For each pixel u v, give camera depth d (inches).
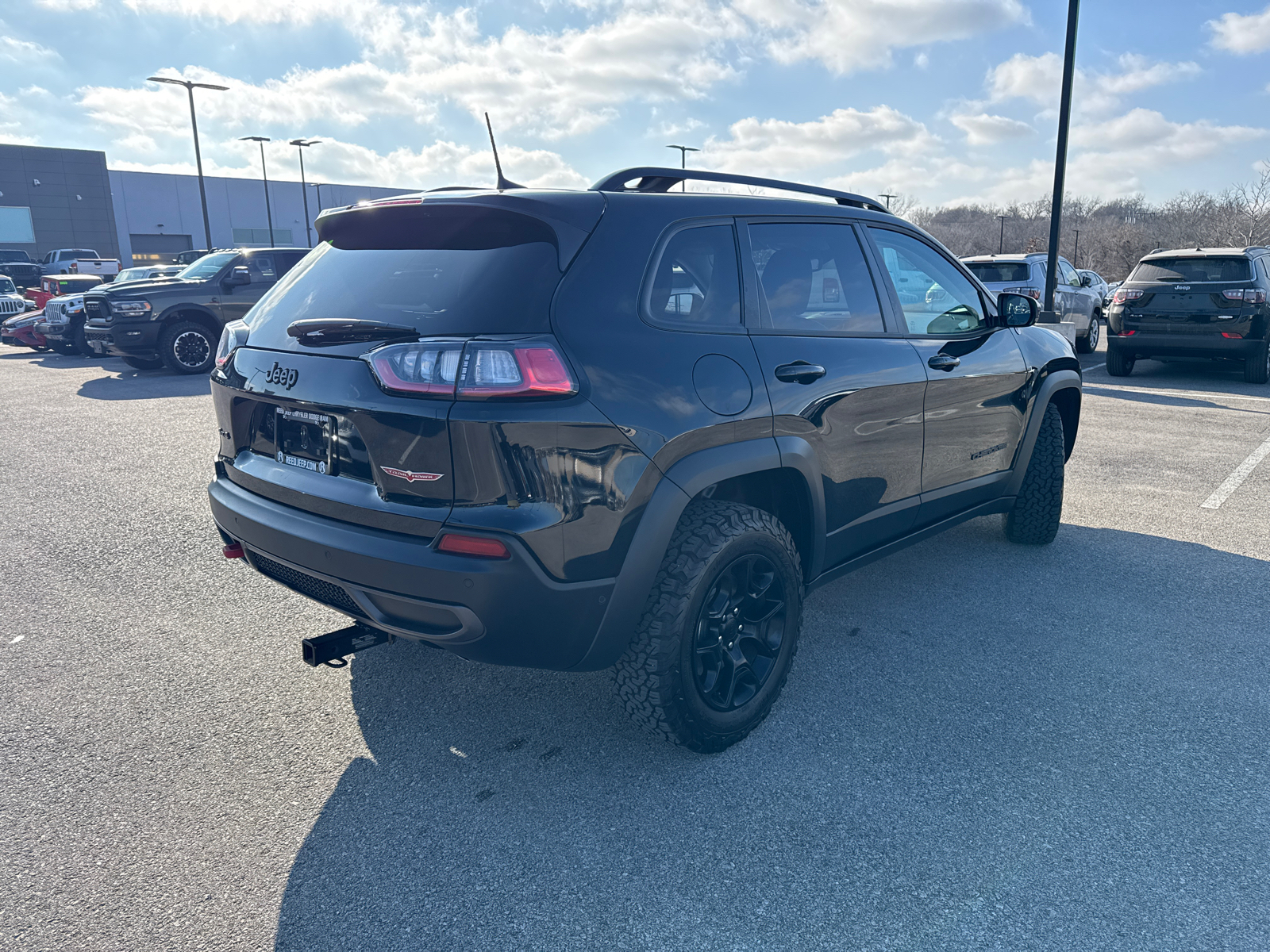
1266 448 273.7
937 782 98.0
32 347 637.3
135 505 211.6
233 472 109.7
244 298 482.0
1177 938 74.8
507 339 82.5
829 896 80.1
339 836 88.7
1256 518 200.8
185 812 92.7
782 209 115.4
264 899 79.7
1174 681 122.6
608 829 89.8
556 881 82.2
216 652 131.6
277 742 106.5
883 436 123.3
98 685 121.0
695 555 93.7
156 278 504.7
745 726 104.5
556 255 88.7
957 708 115.0
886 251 132.4
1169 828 89.8
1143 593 155.9
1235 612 147.3
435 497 83.7
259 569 106.7
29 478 238.4
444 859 85.2
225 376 107.8
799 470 106.5
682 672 95.0
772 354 104.7
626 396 87.1
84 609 147.8
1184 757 103.3
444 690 119.8
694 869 83.7
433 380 81.6
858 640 136.0
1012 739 107.1
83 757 102.9
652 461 88.8
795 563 107.4
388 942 74.5
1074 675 124.3
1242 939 74.6
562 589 84.5
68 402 370.9
